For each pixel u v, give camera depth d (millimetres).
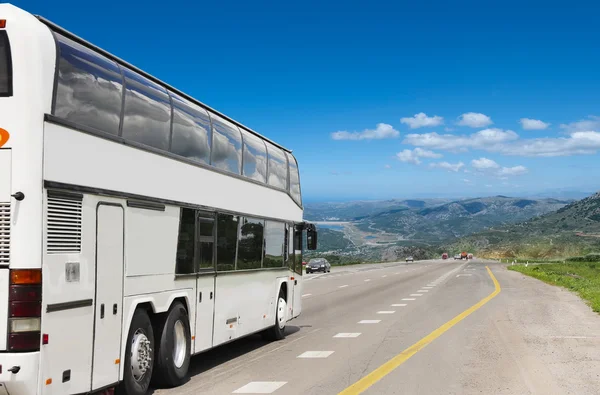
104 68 7789
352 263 99375
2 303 6188
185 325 9750
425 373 10148
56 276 6520
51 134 6566
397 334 15234
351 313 21109
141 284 8375
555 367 10562
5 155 6324
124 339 7898
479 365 10820
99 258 7344
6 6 6578
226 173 11789
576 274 52062
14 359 6098
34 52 6492
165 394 8953
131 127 8328
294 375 10273
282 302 15141
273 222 14648
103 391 7539
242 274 12477
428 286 36688
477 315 19344
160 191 9047
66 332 6668
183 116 10016
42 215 6348
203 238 10594
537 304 23219
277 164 15203
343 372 10430
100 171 7453
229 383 9727
